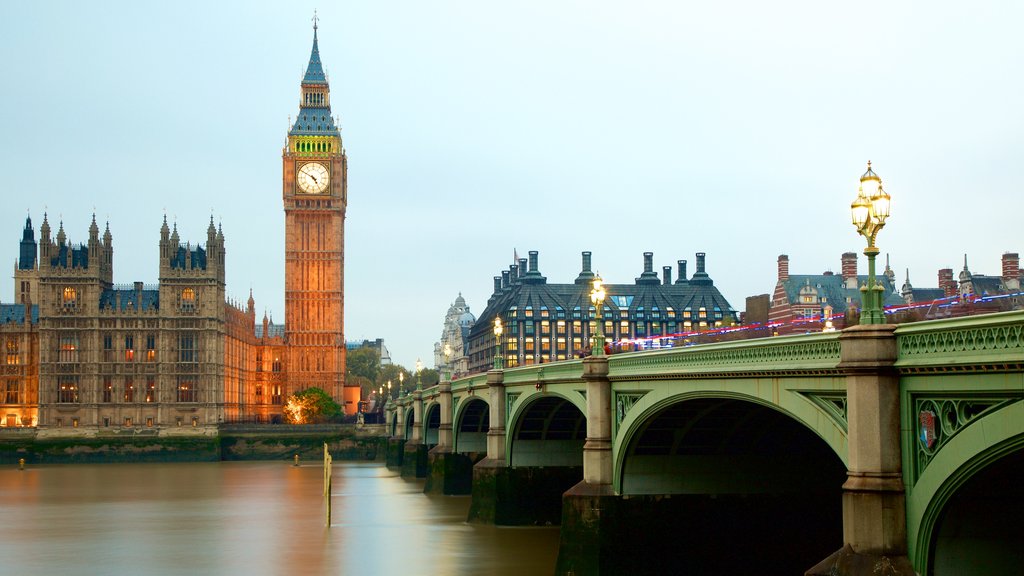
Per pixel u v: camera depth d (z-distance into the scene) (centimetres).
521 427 9250
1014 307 3941
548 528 9088
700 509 6075
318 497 12800
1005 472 3288
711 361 4719
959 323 3031
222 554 8150
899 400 3388
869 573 3316
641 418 5666
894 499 3356
